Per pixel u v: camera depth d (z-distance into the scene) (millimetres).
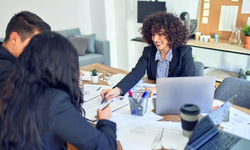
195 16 3225
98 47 4016
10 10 3607
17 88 797
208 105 1158
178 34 1608
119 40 4184
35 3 3807
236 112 1184
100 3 4055
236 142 955
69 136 800
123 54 4199
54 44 796
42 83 810
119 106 1264
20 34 1196
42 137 834
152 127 1039
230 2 2816
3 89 877
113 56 4336
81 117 835
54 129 803
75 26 4348
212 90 1130
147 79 1748
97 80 1649
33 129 786
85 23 4461
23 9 3723
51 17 4027
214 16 3000
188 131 930
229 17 2867
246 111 1195
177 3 3375
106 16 4023
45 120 791
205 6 3053
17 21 1200
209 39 2963
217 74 2977
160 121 1097
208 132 967
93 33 4480
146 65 1744
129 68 4188
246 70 2945
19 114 781
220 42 2916
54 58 785
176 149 874
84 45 3842
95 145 820
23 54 816
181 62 1637
